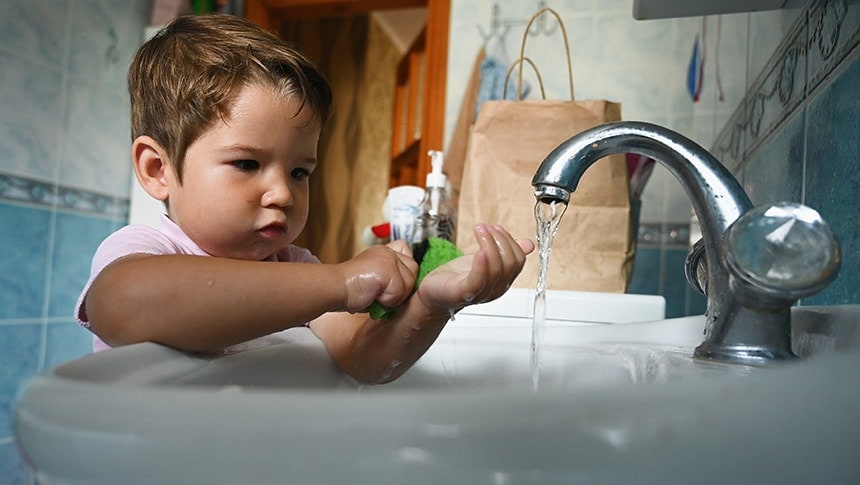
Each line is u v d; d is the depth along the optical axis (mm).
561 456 198
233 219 624
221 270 445
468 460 196
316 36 3445
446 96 1983
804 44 695
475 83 1931
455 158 1839
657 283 1748
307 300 468
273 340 556
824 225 373
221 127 619
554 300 831
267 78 638
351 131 3621
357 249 3611
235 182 620
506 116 1055
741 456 211
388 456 197
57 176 1746
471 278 459
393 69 4039
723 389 218
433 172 1169
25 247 1645
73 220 1804
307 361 547
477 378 639
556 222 546
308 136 656
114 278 444
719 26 1352
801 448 220
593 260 987
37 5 1678
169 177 675
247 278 448
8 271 1595
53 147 1733
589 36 1873
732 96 1170
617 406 204
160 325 423
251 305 444
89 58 1871
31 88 1660
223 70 635
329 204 3463
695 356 477
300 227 672
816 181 632
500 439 197
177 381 361
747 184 1002
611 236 987
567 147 472
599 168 998
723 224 453
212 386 391
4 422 1582
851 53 537
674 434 204
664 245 1752
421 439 197
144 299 423
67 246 1784
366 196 3723
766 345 444
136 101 719
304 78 663
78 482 212
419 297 515
